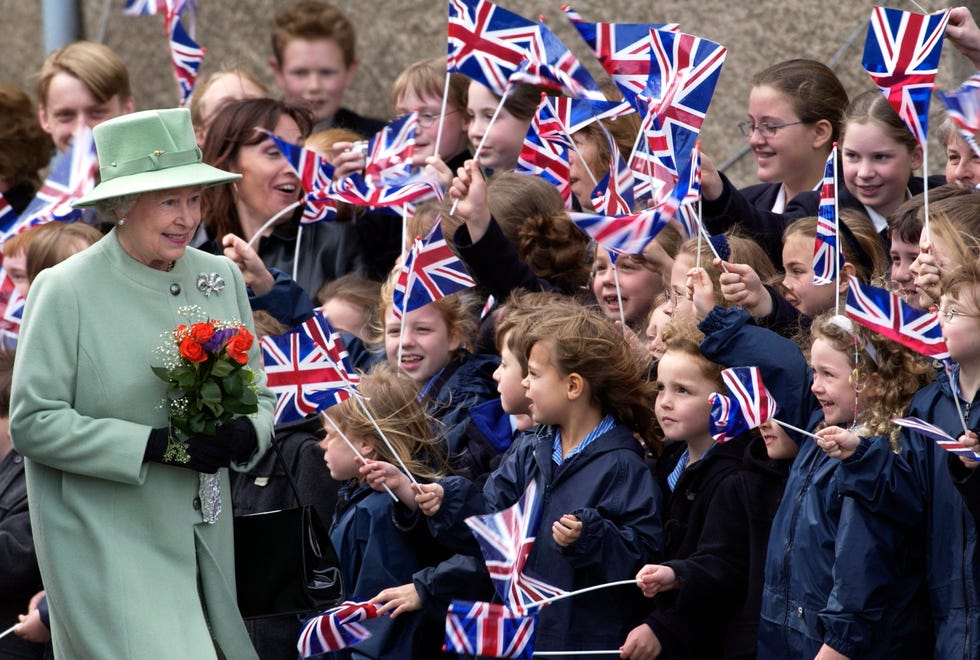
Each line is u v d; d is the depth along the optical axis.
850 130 18.97
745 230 19.48
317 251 22.94
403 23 30.84
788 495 15.63
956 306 14.28
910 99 15.55
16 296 21.92
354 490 18.17
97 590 15.45
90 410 15.58
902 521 14.69
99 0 35.81
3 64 38.19
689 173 17.08
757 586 15.95
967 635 14.25
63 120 26.38
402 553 17.38
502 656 16.17
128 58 35.41
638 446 17.09
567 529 15.80
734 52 26.12
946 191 16.89
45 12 35.81
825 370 15.34
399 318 19.06
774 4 25.56
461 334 19.67
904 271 16.62
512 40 18.42
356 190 20.48
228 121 22.70
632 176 17.88
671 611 16.03
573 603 16.47
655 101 17.31
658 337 17.86
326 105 27.91
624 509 16.42
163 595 15.61
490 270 19.22
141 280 15.90
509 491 17.52
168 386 15.67
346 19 28.33
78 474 15.59
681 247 18.12
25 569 18.58
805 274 17.66
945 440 13.95
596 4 27.83
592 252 21.03
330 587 16.48
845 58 24.75
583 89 18.05
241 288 16.81
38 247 21.39
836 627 14.56
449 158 24.19
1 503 19.05
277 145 21.78
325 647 16.62
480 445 18.81
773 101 20.62
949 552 14.48
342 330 20.98
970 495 13.71
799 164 20.72
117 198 15.60
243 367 15.63
